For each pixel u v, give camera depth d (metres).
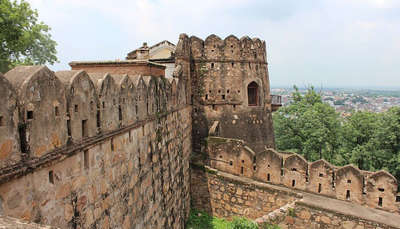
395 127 23.36
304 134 33.66
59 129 6.57
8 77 5.86
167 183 16.36
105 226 8.84
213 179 21.56
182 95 21.28
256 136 26.03
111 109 9.28
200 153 24.92
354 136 28.39
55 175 6.46
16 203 5.28
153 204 13.77
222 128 25.03
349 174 16.92
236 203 20.39
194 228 20.09
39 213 5.91
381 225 14.43
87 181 7.82
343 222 15.47
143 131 12.54
